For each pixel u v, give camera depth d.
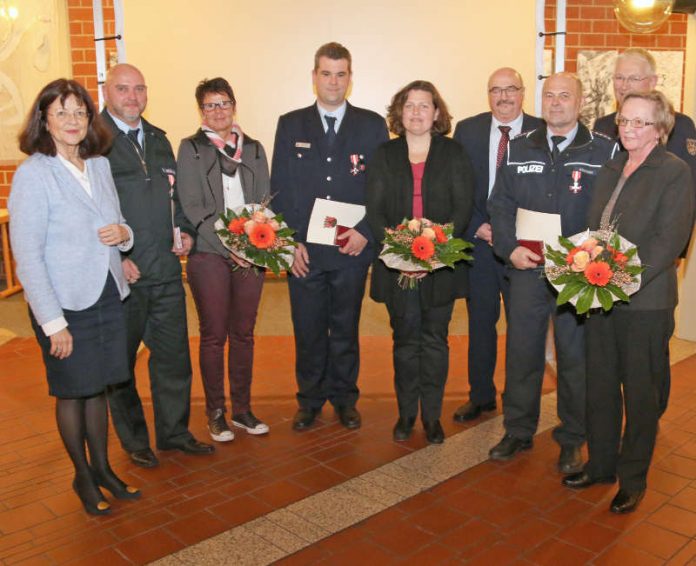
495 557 2.76
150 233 3.40
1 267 7.46
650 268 2.81
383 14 7.16
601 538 2.88
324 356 4.11
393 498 3.24
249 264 3.65
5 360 5.39
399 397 3.91
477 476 3.45
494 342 4.17
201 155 3.59
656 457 3.60
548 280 3.22
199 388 4.81
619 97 4.21
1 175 7.16
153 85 7.22
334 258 3.87
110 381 3.02
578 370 3.46
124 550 2.84
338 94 3.76
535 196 3.39
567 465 3.45
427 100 3.50
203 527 3.01
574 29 7.17
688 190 2.82
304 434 4.01
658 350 2.94
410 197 3.62
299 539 2.90
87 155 2.94
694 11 5.15
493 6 7.11
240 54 7.23
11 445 3.90
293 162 3.89
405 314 3.74
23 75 6.88
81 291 2.87
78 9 7.00
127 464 3.63
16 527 3.03
